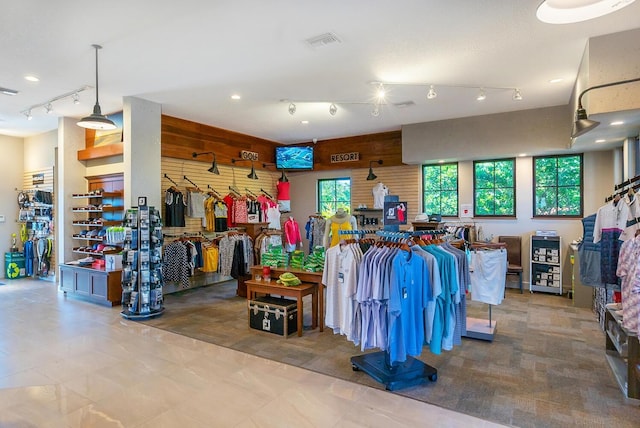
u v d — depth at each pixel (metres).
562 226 6.88
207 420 2.75
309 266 4.96
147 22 3.55
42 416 2.81
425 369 3.39
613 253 3.79
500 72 4.84
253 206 8.55
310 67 4.69
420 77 5.02
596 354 3.99
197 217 7.44
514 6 3.29
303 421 2.74
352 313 3.33
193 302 6.43
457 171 7.77
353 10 3.34
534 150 6.55
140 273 5.36
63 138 7.04
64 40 3.93
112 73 4.87
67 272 6.73
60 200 7.08
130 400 3.04
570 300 6.40
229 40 3.94
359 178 8.95
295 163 9.41
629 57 3.75
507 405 2.95
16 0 3.15
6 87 5.40
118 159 6.59
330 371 3.59
